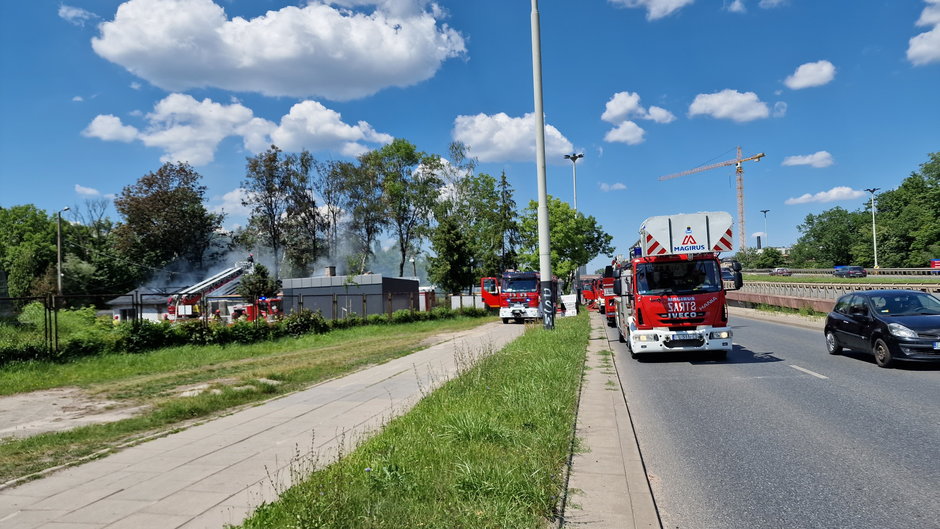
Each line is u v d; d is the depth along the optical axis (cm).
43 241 6550
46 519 447
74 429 791
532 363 1120
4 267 6119
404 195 6325
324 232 6675
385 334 2564
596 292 3944
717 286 1383
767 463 567
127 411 943
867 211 11525
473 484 445
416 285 4550
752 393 941
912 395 865
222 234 6856
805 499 470
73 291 5666
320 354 1753
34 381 1251
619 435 664
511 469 472
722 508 457
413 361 1486
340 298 4028
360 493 433
